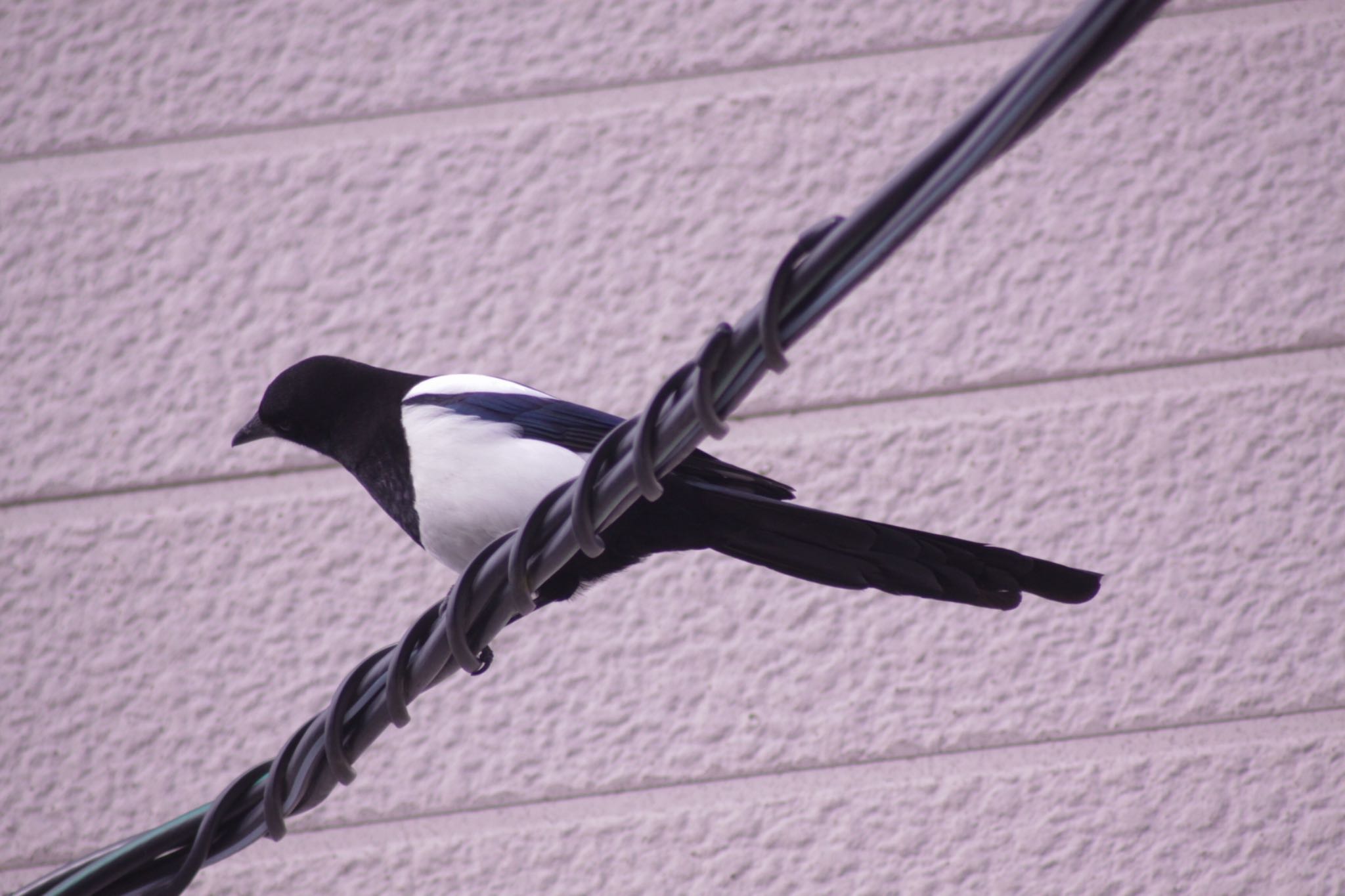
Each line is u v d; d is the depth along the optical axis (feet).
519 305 22.33
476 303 22.38
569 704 21.12
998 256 22.07
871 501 21.25
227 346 22.48
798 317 9.17
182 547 21.84
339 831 20.94
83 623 21.67
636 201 22.58
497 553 11.44
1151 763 20.59
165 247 22.86
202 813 12.48
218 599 21.67
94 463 22.11
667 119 22.79
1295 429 21.42
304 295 22.58
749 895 20.39
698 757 20.84
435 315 22.36
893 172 22.45
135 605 21.70
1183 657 20.89
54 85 23.47
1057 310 21.88
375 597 21.57
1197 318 21.80
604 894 20.48
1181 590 21.06
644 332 22.13
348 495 21.89
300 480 22.03
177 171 23.08
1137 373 21.75
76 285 22.76
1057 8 22.72
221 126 23.20
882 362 21.72
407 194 22.80
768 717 20.93
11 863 21.11
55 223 22.97
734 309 22.15
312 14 23.47
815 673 21.04
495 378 16.33
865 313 21.88
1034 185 22.34
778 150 22.63
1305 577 21.01
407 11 23.40
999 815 20.54
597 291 22.31
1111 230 22.16
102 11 23.62
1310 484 21.26
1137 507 21.29
